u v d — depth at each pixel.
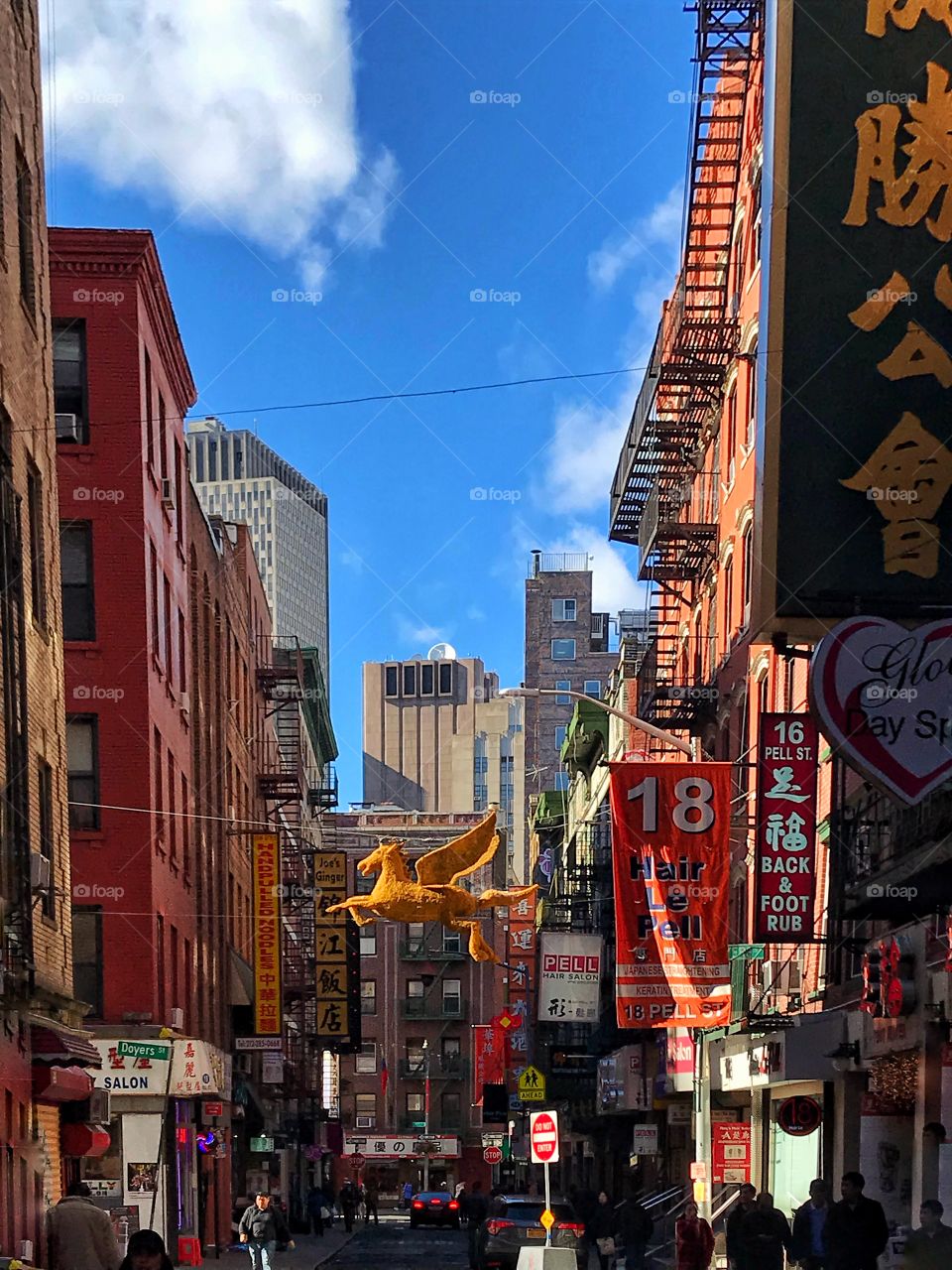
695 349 36.28
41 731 24.66
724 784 27.86
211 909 48.50
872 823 24.19
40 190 26.25
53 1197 25.11
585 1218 38.03
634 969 27.61
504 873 106.19
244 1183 55.91
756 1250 22.69
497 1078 96.25
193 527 47.12
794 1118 26.33
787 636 23.75
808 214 23.78
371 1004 106.00
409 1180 104.44
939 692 21.14
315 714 94.81
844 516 23.44
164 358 41.03
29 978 21.28
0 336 22.44
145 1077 34.47
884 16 24.05
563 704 128.25
